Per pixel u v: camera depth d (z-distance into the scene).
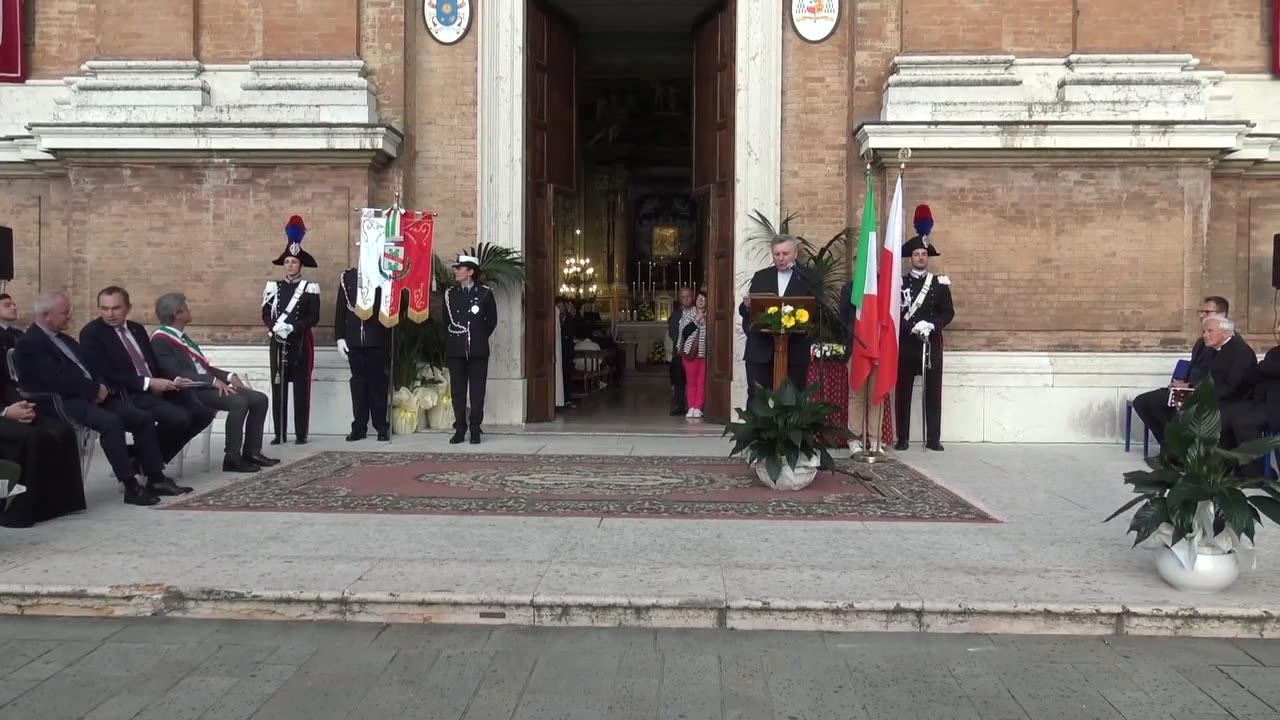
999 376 10.77
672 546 5.70
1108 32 10.97
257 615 4.78
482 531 6.05
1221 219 11.47
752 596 4.72
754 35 11.52
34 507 6.20
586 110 26.70
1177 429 4.96
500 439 10.67
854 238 11.27
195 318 11.30
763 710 3.74
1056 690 3.95
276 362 10.12
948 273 10.91
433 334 11.49
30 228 12.22
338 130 10.88
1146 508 5.02
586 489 7.55
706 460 9.16
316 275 11.24
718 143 12.31
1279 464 8.06
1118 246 10.76
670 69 20.36
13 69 11.93
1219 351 8.64
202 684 3.97
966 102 10.84
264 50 11.49
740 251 11.64
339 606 4.76
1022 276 10.84
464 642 4.47
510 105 11.77
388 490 7.46
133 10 11.48
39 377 6.65
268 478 8.02
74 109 11.34
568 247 26.30
